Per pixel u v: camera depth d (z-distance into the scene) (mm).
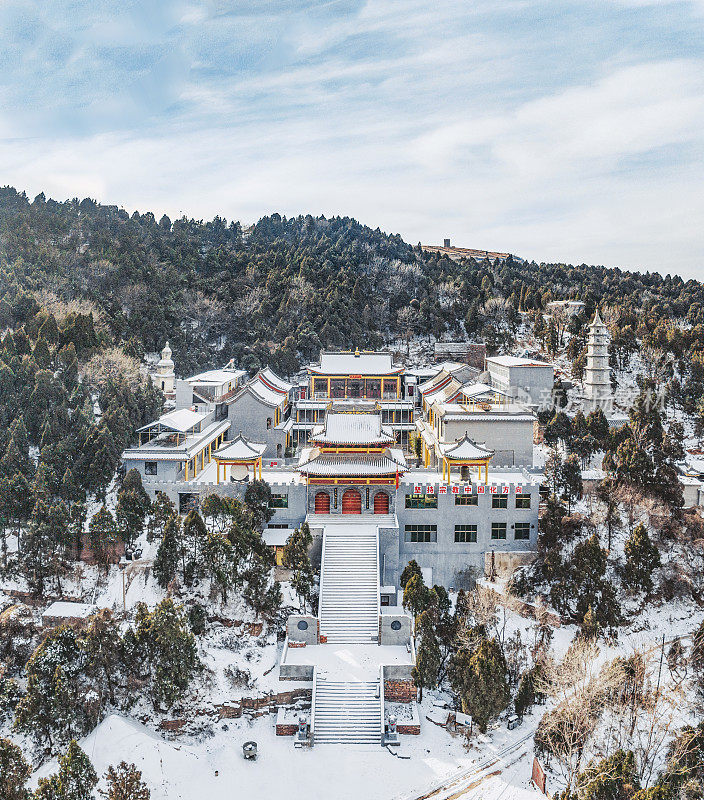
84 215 192125
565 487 76000
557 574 66812
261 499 72562
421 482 75750
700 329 143625
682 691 55469
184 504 75188
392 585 70812
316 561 70250
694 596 67562
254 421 100062
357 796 45875
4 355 92125
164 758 47406
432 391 107062
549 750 48656
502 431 85750
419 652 54469
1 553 65250
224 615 60969
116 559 65688
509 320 173125
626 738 50156
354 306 175250
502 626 64000
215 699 53969
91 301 139750
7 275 132750
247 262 192625
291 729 51938
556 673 55094
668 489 75188
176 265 177250
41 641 57500
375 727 51844
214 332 160250
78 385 90750
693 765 44969
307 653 58531
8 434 77625
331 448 74938
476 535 73375
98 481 73938
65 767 39562
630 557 66250
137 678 53438
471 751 50500
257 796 45969
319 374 115000
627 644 62219
